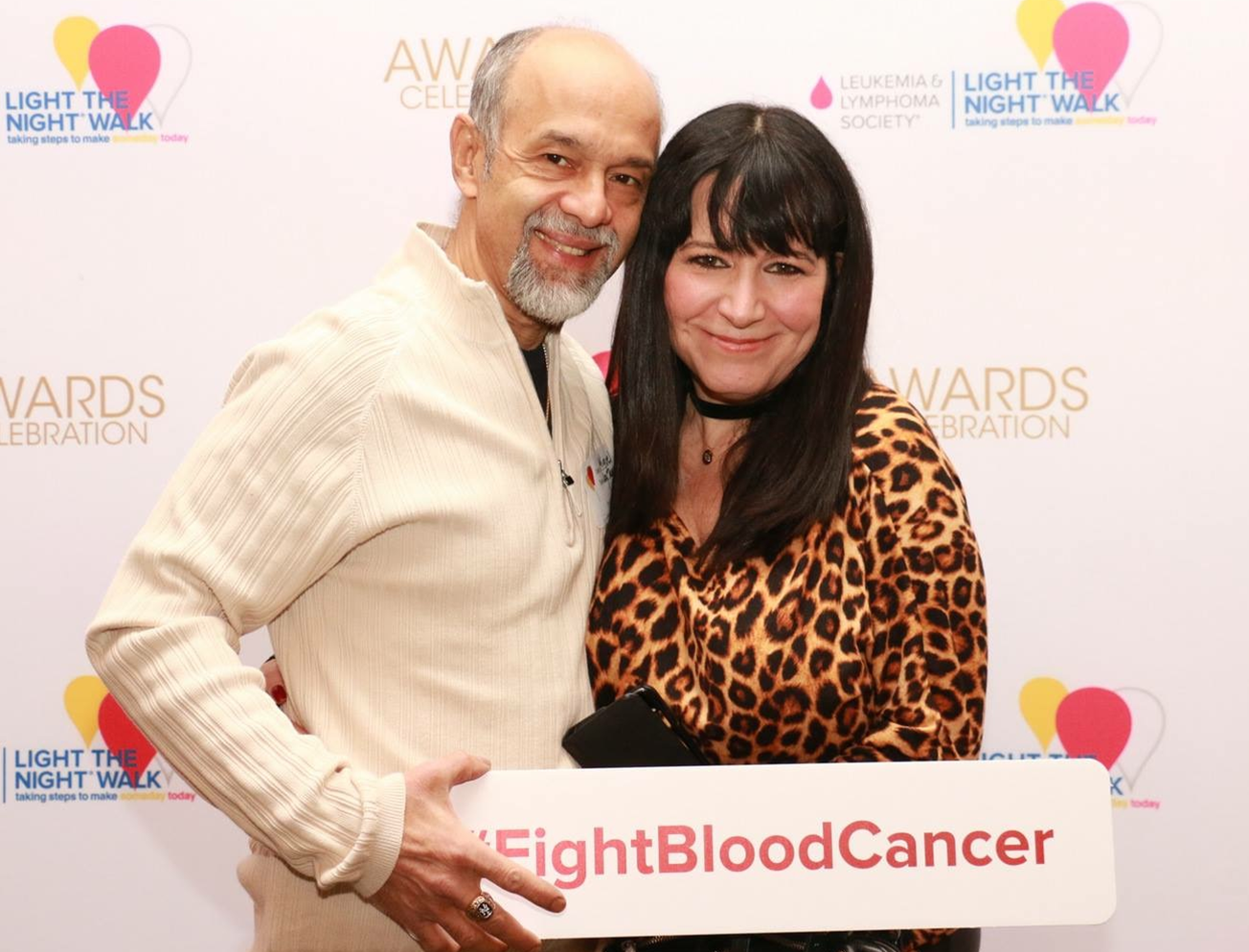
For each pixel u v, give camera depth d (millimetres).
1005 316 2576
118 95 2592
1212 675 2561
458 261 1810
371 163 2592
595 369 2008
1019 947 2633
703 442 1794
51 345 2613
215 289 2602
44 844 2650
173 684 1518
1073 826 1529
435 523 1610
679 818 1525
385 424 1598
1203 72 2531
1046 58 2551
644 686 1672
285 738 1513
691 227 1687
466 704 1631
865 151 2576
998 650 2598
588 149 1667
